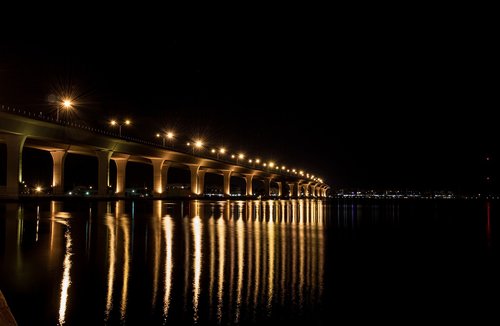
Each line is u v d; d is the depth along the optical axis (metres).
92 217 45.88
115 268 18.42
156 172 114.31
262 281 16.67
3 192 69.06
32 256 20.94
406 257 24.09
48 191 135.38
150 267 18.73
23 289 14.83
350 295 15.27
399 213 77.50
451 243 31.23
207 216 53.44
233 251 23.84
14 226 34.53
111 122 98.12
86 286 15.34
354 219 57.06
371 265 21.11
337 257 23.11
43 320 11.95
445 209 102.12
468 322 12.95
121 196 106.44
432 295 15.78
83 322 11.84
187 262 20.06
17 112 67.00
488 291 16.38
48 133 75.19
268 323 12.16
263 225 42.31
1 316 10.05
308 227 41.75
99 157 93.62
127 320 12.06
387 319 13.05
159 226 37.66
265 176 190.12
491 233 39.19
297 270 19.05
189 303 13.63
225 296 14.48
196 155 127.06
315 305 13.92
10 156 68.81
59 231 31.67
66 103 80.19
